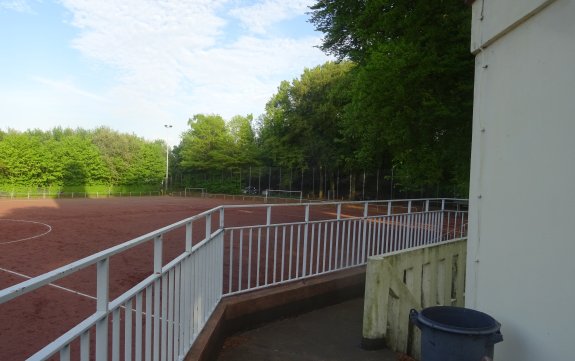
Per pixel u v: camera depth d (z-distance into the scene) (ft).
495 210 10.18
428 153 36.83
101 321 5.60
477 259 10.84
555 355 8.13
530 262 8.91
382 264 13.43
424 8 28.30
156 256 7.85
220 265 14.06
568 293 7.86
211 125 149.18
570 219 7.86
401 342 13.96
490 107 10.53
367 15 32.50
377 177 89.30
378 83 28.84
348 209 77.15
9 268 25.95
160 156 172.55
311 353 13.04
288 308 16.08
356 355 12.97
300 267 23.88
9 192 118.83
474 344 8.66
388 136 34.86
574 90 7.80
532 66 8.97
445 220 40.24
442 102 29.43
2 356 13.09
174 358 8.84
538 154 8.75
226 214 65.10
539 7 8.61
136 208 78.95
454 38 28.35
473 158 11.20
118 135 172.86
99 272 5.64
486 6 10.67
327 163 105.29
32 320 16.21
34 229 45.09
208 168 148.66
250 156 137.90
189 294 9.99
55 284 20.94
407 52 27.32
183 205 90.07
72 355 12.42
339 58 49.01
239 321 14.28
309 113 110.52
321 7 44.14
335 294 18.16
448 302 17.33
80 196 132.16
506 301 9.64
